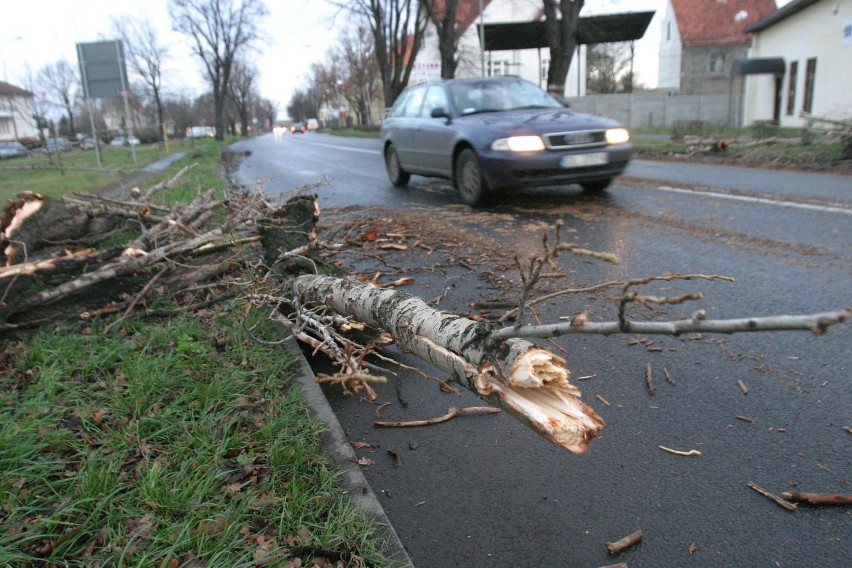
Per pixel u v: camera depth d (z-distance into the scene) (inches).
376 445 111.3
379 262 225.6
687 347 143.6
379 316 109.6
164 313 159.3
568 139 307.3
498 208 322.7
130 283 167.6
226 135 3718.0
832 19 816.3
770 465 100.1
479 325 84.0
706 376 129.8
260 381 123.6
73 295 158.4
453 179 348.2
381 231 272.8
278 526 83.0
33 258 186.1
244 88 3408.0
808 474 97.3
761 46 1045.8
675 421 114.3
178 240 189.0
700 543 84.7
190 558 77.2
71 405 113.7
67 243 197.2
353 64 2559.1
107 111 2485.2
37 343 139.6
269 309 159.0
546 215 297.4
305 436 104.3
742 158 512.1
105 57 700.7
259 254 203.5
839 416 112.1
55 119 2444.6
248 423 107.7
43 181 553.3
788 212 278.4
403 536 88.5
